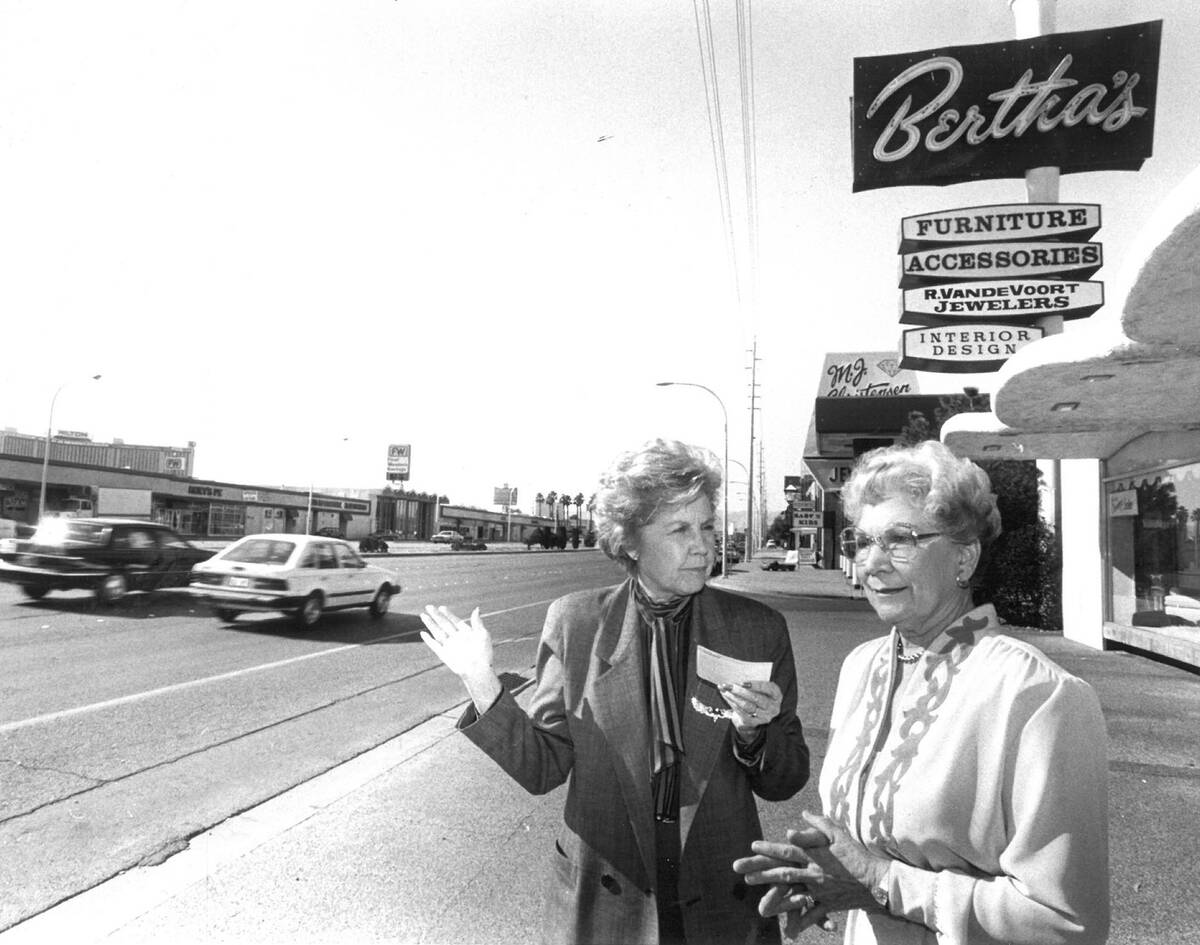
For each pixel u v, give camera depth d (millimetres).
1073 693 1284
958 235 12828
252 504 62250
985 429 9953
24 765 5164
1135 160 12391
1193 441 9039
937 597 1499
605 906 1664
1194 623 9195
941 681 1445
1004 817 1307
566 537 87875
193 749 5617
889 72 13219
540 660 1905
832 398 24281
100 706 6754
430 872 3631
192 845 3945
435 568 34031
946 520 1484
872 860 1413
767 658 1797
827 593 21938
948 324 12953
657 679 1793
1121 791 4922
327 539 12562
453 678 8281
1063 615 12727
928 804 1352
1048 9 12781
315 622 11852
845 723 1657
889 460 1577
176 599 14633
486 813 4395
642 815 1665
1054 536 13758
